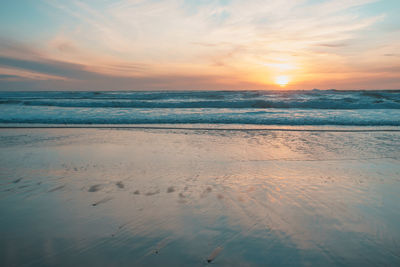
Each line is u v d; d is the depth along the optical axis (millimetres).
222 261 1896
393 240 2172
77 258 1918
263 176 3871
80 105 16953
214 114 12281
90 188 3332
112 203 2873
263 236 2230
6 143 6281
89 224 2406
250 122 10125
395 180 3695
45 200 2939
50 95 36688
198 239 2180
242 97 27125
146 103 17141
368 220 2520
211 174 3957
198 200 2973
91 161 4688
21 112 12812
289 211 2703
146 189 3309
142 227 2363
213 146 6066
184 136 7371
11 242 2109
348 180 3691
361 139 6996
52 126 9117
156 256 1949
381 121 9898
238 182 3590
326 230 2334
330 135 7586
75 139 6848
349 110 14328
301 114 12359
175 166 4387
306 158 4996
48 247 2051
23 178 3717
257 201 2953
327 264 1875
